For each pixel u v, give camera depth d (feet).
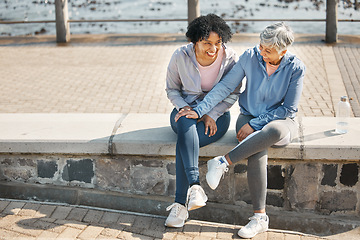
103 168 12.43
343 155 11.29
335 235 11.67
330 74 21.03
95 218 11.46
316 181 11.80
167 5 44.93
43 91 20.10
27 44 28.48
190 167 10.61
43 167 12.62
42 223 11.13
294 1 44.37
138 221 11.44
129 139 11.97
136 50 26.21
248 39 27.58
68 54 25.94
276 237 10.90
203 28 10.56
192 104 11.86
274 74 11.01
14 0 48.83
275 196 12.12
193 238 10.79
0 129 12.84
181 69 11.45
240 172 12.03
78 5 47.11
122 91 19.88
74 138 12.13
